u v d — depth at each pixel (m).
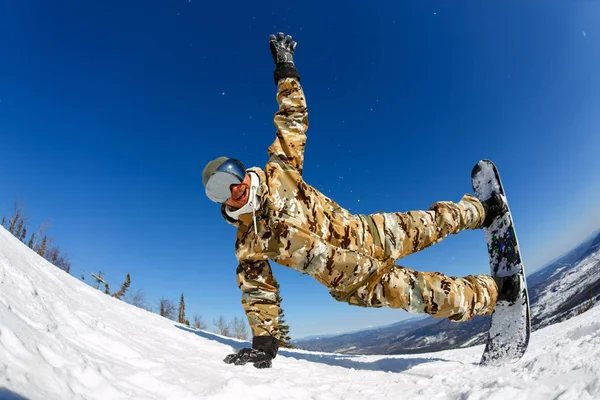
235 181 2.05
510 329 2.49
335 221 2.16
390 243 2.19
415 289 2.21
